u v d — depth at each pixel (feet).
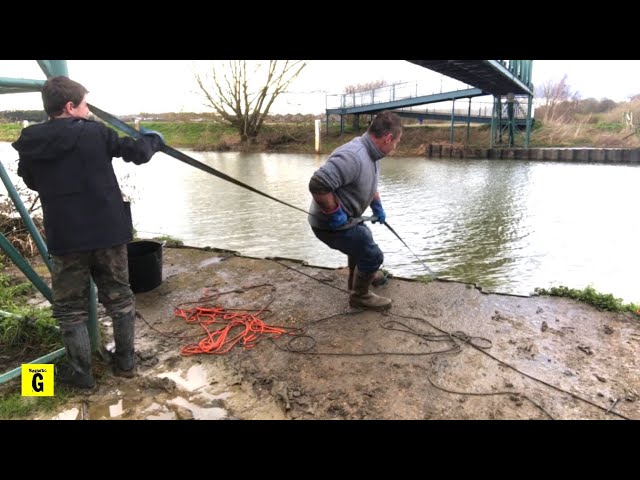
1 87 8.23
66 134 7.54
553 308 12.16
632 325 11.18
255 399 8.76
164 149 8.73
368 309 12.17
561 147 85.15
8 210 19.26
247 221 31.55
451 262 23.35
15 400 8.57
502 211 35.17
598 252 24.81
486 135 92.68
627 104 106.42
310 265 15.87
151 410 8.46
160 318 12.12
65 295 8.29
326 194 9.75
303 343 10.62
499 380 9.02
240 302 12.98
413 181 52.01
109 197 8.06
